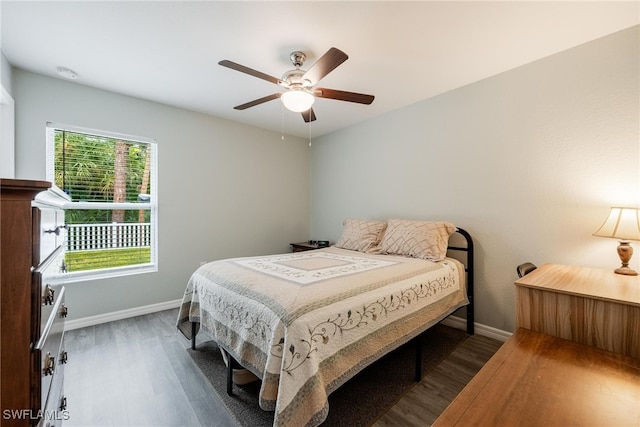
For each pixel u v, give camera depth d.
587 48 2.00
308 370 1.16
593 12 1.67
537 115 2.24
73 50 2.05
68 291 2.54
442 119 2.85
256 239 3.90
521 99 2.32
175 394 1.67
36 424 0.70
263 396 1.19
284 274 1.79
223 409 1.55
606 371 1.04
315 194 4.48
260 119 3.61
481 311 2.57
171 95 2.84
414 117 3.09
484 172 2.55
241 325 1.52
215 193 3.49
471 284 2.57
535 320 1.43
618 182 1.88
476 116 2.59
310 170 4.58
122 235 2.93
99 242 2.79
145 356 2.09
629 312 1.18
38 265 0.74
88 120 2.62
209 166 3.43
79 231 2.67
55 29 1.80
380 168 3.48
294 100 1.95
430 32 1.85
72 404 1.57
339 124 3.82
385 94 2.84
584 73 2.01
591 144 1.99
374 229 3.12
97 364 1.98
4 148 2.17
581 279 1.56
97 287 2.68
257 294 1.49
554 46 2.03
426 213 3.01
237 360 1.50
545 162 2.20
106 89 2.70
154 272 3.02
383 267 2.05
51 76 2.43
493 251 2.50
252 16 1.69
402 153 3.23
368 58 2.17
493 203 2.50
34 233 0.72
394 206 3.33
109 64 2.25
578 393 0.90
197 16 1.69
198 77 2.46
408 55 2.13
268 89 2.71
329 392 1.23
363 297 1.53
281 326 1.24
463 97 2.68
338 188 4.08
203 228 3.39
